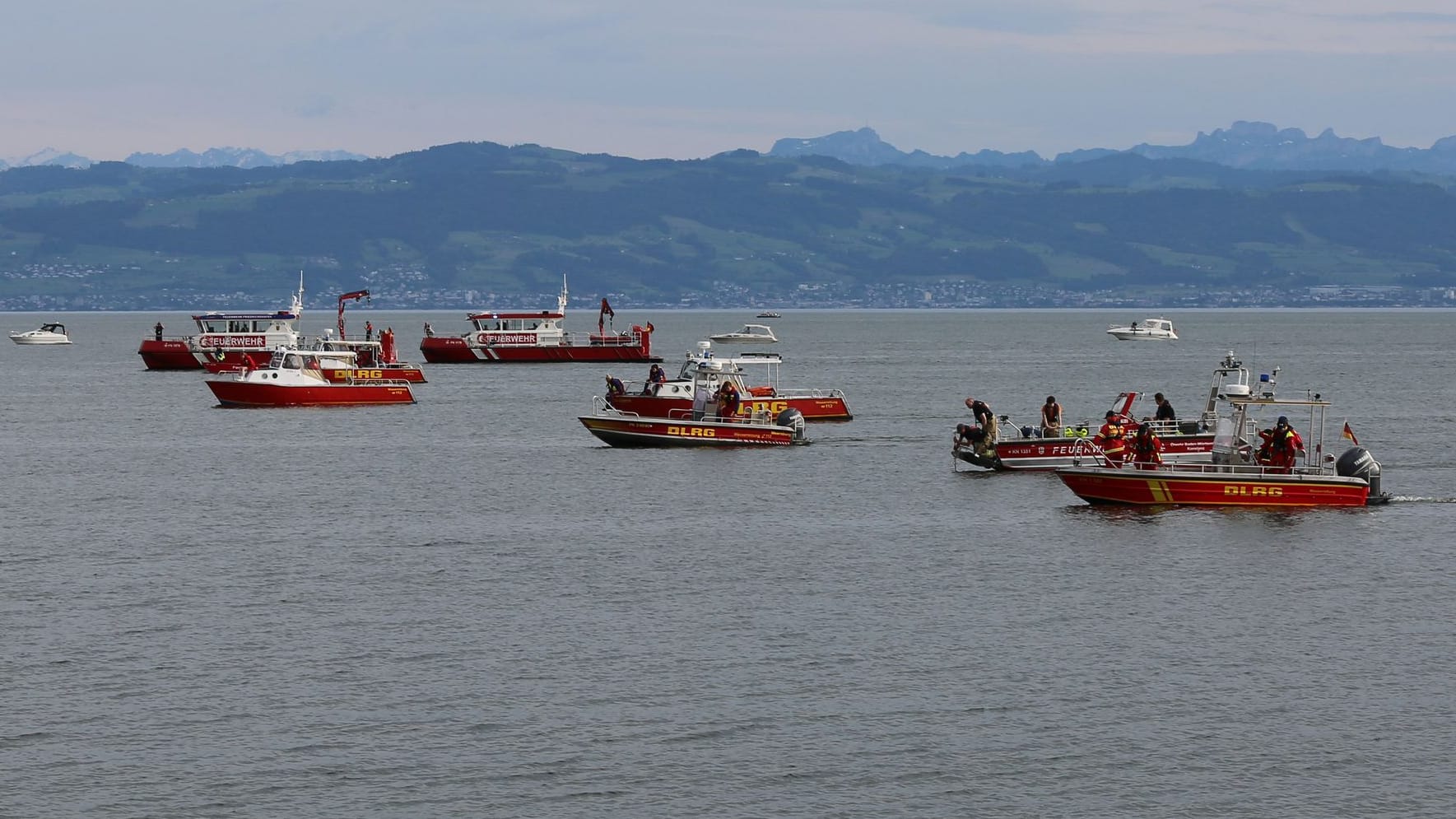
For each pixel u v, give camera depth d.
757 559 66.81
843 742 43.19
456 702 46.31
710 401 113.62
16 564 66.25
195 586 61.50
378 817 38.75
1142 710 45.59
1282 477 76.75
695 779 40.81
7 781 40.69
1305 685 47.72
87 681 48.31
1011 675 48.72
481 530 74.75
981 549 68.50
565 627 54.56
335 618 55.97
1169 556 66.31
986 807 39.25
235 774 41.19
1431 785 40.38
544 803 39.44
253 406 150.12
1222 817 38.72
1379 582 61.06
